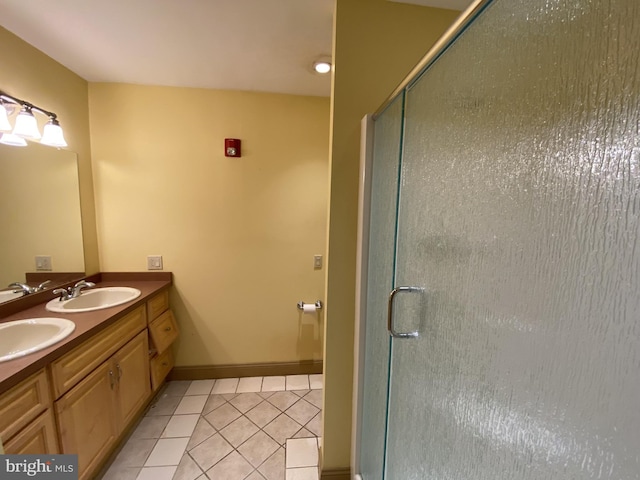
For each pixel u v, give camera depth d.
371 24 1.24
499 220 0.60
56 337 1.19
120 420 1.57
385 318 1.17
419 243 0.95
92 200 2.06
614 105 0.39
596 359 0.41
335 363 1.40
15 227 1.52
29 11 1.31
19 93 1.51
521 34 0.55
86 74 1.91
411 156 0.99
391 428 1.12
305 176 2.27
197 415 1.92
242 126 2.17
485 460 0.64
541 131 0.51
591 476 0.42
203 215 2.21
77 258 1.92
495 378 0.61
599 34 0.41
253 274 2.30
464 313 0.72
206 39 1.52
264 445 1.67
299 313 2.38
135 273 2.17
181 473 1.48
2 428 0.93
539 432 0.50
